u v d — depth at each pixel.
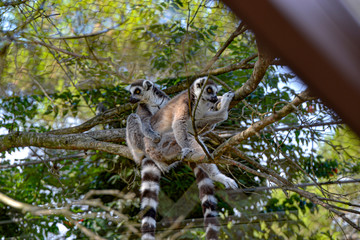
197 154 4.66
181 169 7.61
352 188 6.21
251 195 7.17
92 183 8.16
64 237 7.25
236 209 7.21
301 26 1.28
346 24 1.25
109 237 6.51
